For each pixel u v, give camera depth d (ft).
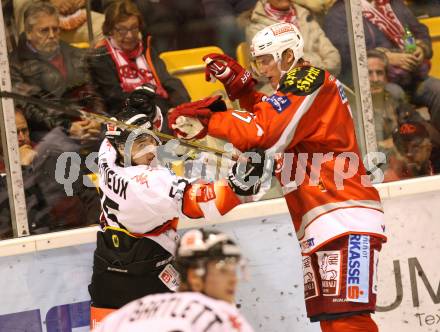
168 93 44.52
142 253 36.40
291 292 42.29
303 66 36.11
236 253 25.20
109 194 36.37
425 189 42.93
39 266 40.60
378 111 44.62
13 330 40.52
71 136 42.29
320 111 35.60
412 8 45.88
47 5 42.98
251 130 34.42
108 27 44.06
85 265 41.01
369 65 44.86
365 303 35.73
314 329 42.68
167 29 44.86
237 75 39.47
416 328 43.34
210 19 45.24
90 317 39.86
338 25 44.55
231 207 35.37
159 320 23.67
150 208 35.42
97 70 43.70
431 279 43.42
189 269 25.09
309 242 36.63
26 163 41.34
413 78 45.19
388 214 42.93
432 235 43.27
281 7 45.09
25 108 41.81
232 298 25.30
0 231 40.98
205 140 42.98
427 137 44.62
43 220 41.34
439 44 45.83
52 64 43.06
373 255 36.17
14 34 42.52
